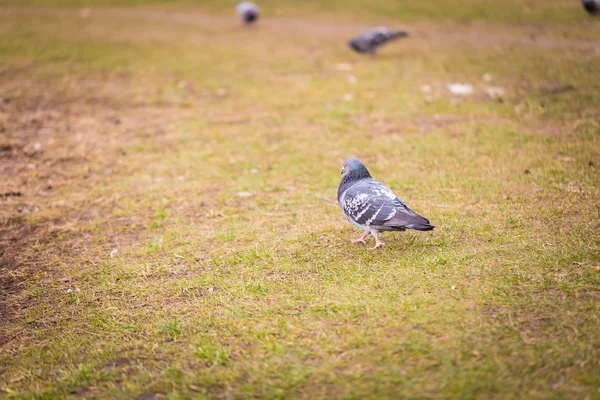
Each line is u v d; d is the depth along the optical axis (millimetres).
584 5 14891
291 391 3678
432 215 6031
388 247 5480
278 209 6699
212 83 12133
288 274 5191
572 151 7453
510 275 4680
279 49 14930
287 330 4309
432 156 7809
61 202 7332
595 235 5211
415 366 3760
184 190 7445
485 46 13695
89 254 6059
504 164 7277
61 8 22141
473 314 4207
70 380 4066
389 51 14039
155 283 5344
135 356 4270
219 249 5844
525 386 3502
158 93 11609
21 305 5242
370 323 4246
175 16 20375
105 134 9602
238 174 7836
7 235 6598
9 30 17500
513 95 10141
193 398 3732
